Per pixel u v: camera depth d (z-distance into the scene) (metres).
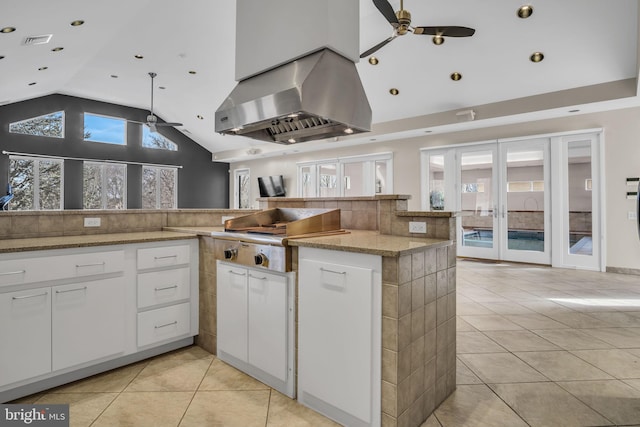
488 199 6.34
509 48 4.52
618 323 3.07
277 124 2.33
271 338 1.95
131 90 7.81
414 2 3.99
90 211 2.58
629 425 1.64
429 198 7.02
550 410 1.77
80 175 8.43
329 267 1.66
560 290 4.23
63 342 1.92
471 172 6.50
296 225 2.11
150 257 2.28
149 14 4.61
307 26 1.86
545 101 5.14
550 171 5.66
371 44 4.84
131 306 2.20
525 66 4.74
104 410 1.75
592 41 4.17
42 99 7.87
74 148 8.32
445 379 1.88
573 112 5.27
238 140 9.45
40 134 7.93
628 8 3.72
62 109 8.14
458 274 5.17
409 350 1.55
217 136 9.61
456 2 3.98
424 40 4.68
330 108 1.85
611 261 5.19
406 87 5.70
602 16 3.86
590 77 4.67
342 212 2.71
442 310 1.84
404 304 1.50
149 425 1.63
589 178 5.35
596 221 5.29
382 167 7.73
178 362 2.30
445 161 6.77
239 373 2.15
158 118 9.75
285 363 1.88
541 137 5.66
